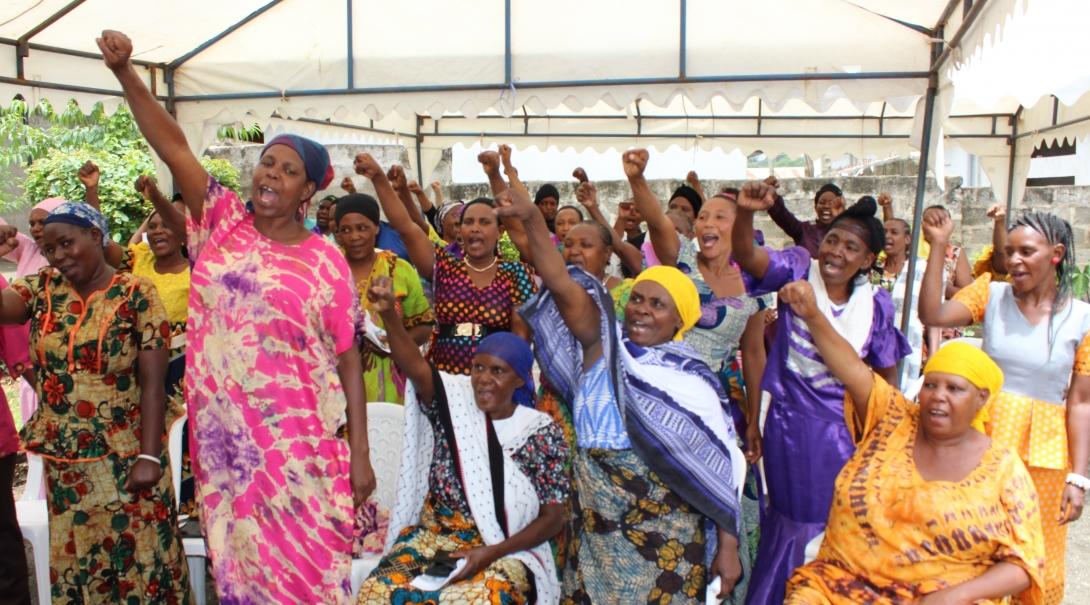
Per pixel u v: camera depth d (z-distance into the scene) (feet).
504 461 10.65
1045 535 12.05
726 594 9.88
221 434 9.02
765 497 13.04
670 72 18.38
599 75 18.67
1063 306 11.82
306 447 9.04
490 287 14.76
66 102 18.65
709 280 12.65
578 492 9.92
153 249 14.84
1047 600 12.08
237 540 9.07
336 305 9.16
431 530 10.87
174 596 11.26
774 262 12.02
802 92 17.81
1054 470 11.95
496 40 19.07
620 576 9.63
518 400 11.71
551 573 10.73
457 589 9.88
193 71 20.86
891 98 17.54
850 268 11.58
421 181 35.86
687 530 9.67
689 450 9.51
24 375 14.55
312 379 9.07
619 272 20.66
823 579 9.40
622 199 39.75
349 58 19.81
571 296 9.62
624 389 9.52
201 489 9.16
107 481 10.69
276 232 9.15
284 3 19.67
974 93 21.93
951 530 8.74
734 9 17.93
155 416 10.71
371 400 15.42
